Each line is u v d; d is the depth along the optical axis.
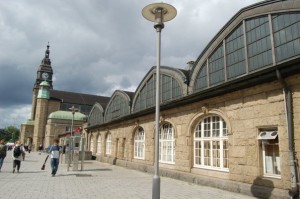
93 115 36.94
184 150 15.01
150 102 20.75
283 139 9.54
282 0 10.77
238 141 11.42
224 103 12.47
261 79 10.32
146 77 21.64
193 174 13.99
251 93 11.03
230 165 11.68
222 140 12.75
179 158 15.37
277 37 10.84
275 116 9.94
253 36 11.95
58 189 10.99
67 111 74.38
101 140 31.58
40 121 74.06
